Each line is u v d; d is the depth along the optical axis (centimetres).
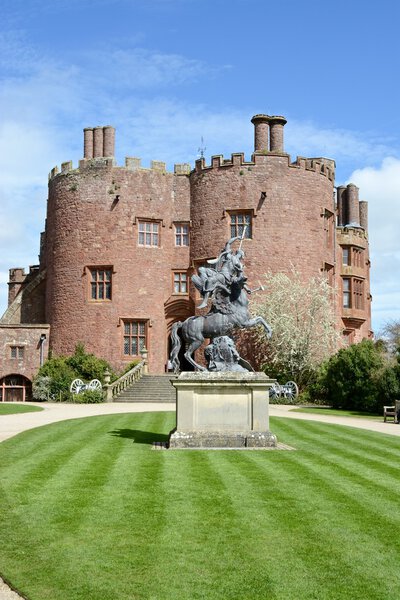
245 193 4119
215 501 909
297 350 3747
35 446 1472
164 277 4284
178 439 1429
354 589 605
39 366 4262
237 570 650
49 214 4534
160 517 829
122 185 4269
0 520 817
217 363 1518
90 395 3394
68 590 602
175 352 1590
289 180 4138
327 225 4394
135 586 610
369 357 3147
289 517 834
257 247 4066
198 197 4256
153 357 4200
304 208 4153
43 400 3769
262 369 3856
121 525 796
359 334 4831
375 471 1172
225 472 1120
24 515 839
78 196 4303
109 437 1659
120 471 1127
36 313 4697
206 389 1455
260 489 988
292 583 618
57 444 1506
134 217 4253
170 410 2789
